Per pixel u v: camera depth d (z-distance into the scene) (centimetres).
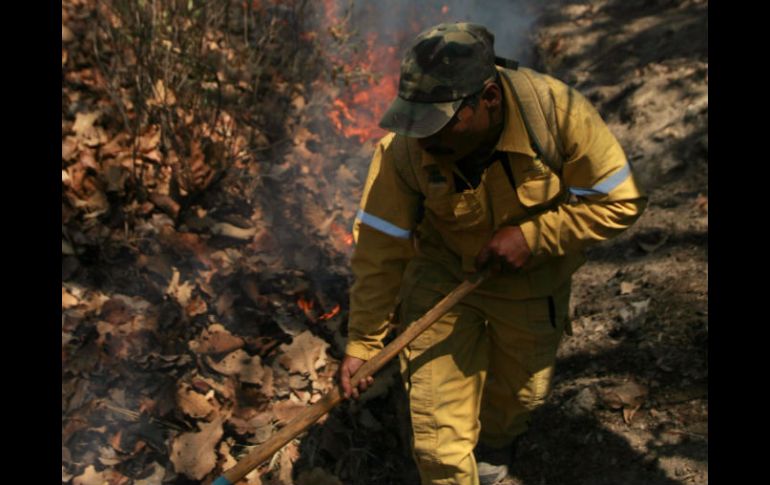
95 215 383
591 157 225
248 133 455
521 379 265
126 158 412
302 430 237
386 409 328
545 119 220
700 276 355
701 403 298
